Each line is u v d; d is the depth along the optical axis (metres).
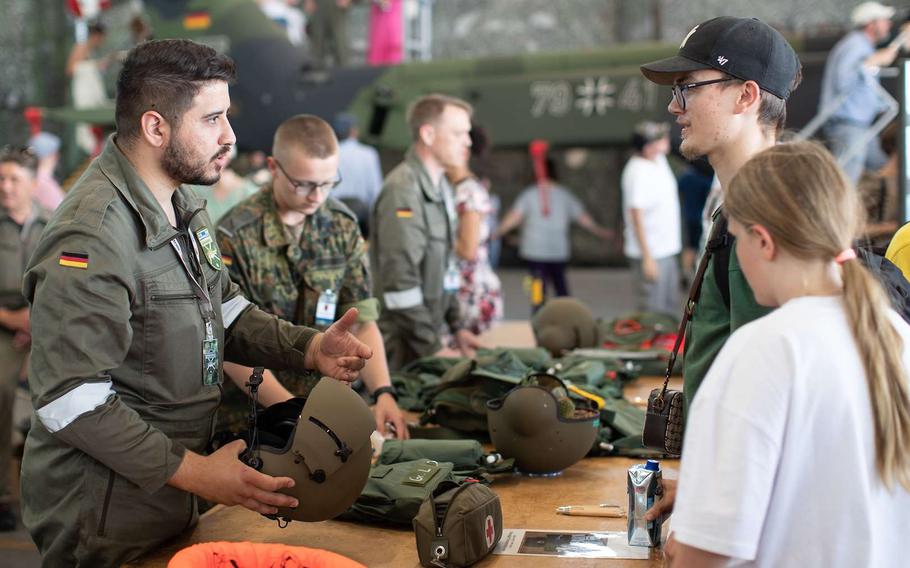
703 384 1.29
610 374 3.05
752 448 1.22
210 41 8.26
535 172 7.52
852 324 1.26
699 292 1.82
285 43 8.19
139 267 1.76
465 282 3.98
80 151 10.66
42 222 4.04
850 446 1.24
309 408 1.73
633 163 5.98
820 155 1.30
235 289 2.13
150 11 8.38
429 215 3.37
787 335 1.25
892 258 2.18
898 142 3.20
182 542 1.86
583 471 2.27
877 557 1.26
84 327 1.65
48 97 12.45
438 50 12.77
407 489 1.92
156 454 1.69
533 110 8.05
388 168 11.48
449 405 2.54
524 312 8.86
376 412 2.54
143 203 1.76
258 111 8.23
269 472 1.71
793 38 7.30
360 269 2.70
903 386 1.26
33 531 1.81
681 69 1.76
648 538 1.77
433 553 1.68
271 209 2.58
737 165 1.78
